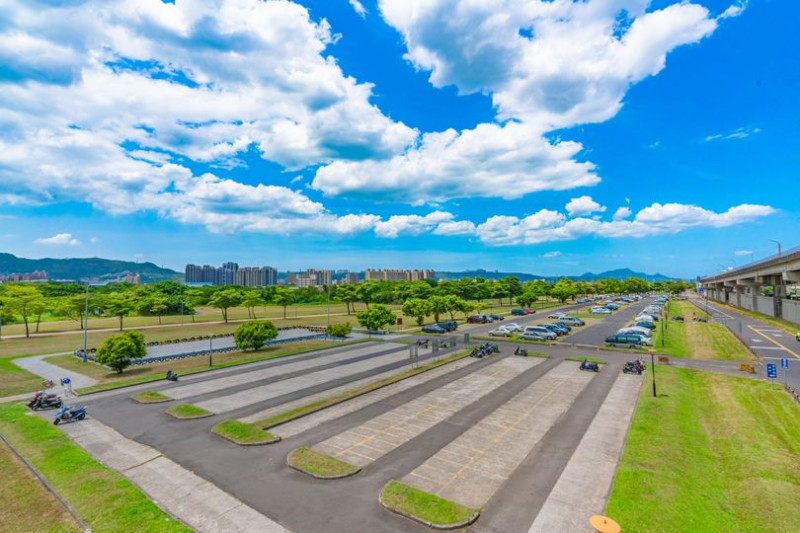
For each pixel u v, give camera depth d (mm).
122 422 24406
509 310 105000
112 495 15867
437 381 33125
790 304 70812
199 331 70438
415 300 70688
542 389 30250
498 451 19703
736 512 14820
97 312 100438
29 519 14406
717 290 143625
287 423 23891
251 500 15555
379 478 17172
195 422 24312
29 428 23422
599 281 183625
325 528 13734
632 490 15555
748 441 20234
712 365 37781
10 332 69375
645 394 28219
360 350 48906
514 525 13797
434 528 13586
